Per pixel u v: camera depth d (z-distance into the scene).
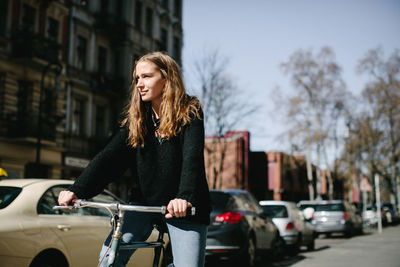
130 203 2.81
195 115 2.68
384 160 54.44
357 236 24.11
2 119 20.73
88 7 27.59
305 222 14.82
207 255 9.52
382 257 12.32
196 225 2.64
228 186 40.72
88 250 5.42
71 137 25.16
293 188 50.72
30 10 22.98
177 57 36.91
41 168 23.27
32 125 21.55
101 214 5.99
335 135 45.31
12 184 5.34
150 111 2.79
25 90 22.36
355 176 57.66
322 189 64.38
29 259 4.69
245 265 10.00
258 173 46.00
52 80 23.52
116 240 2.53
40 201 5.21
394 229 33.41
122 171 2.84
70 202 2.65
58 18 24.69
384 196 85.50
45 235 4.93
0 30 21.22
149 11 32.91
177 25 36.91
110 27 28.05
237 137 38.38
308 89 44.94
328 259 12.00
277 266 10.62
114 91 28.31
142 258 5.95
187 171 2.49
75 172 25.78
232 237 9.46
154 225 2.77
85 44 27.05
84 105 26.48
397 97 49.38
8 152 21.02
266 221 11.51
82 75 26.27
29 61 21.70
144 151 2.68
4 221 4.66
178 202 2.37
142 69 2.74
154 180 2.68
